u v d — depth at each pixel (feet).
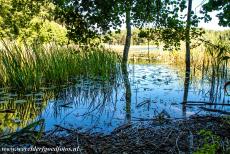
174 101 26.27
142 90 31.96
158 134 15.96
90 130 17.66
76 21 28.02
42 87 31.42
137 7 32.32
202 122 17.63
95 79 39.55
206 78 42.27
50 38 57.67
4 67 31.45
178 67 61.72
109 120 20.01
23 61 31.42
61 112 21.94
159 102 25.77
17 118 19.83
